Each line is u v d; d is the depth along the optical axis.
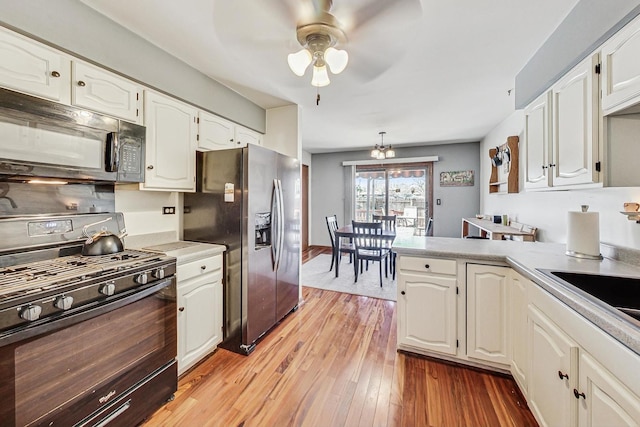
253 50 1.90
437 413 1.51
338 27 1.57
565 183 1.56
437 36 1.73
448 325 1.91
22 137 1.23
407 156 5.70
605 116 1.28
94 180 1.55
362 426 1.44
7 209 1.40
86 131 1.47
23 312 0.99
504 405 1.56
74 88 1.44
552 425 1.19
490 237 3.17
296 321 2.69
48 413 1.08
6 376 0.97
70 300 1.12
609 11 1.18
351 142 5.22
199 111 2.25
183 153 2.10
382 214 6.03
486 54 1.96
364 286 3.74
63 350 1.13
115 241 1.69
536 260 1.62
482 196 5.02
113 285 1.29
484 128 4.20
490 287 1.78
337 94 2.73
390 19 1.54
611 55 1.22
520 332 1.60
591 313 0.94
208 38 1.76
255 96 2.77
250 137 2.90
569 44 1.50
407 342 2.04
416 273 1.99
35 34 1.26
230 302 2.17
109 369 1.30
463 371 1.88
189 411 1.54
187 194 2.32
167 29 1.67
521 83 2.21
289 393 1.68
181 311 1.78
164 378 1.58
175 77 1.99
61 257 1.55
